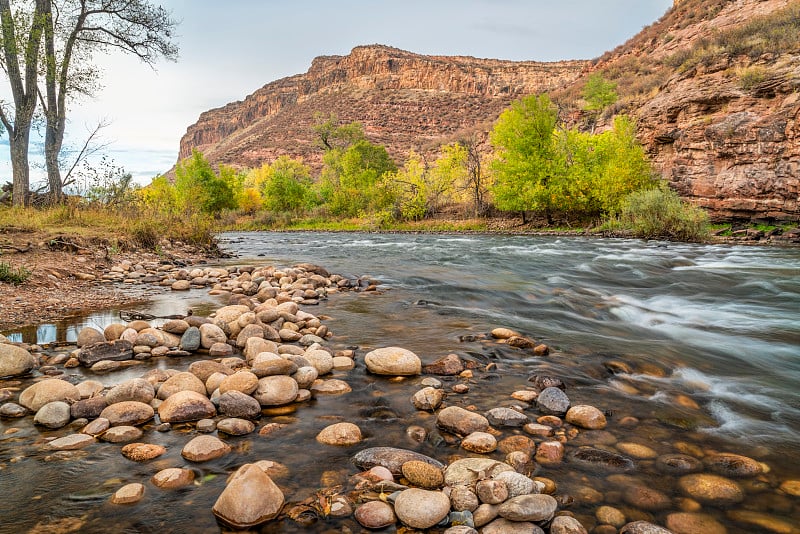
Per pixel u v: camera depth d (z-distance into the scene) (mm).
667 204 19516
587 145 28500
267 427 3014
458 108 148125
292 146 140625
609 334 5633
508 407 3365
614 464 2613
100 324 5438
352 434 2875
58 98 15406
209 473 2463
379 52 174750
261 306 6039
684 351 4914
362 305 6934
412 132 140750
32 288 6883
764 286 9164
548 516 2086
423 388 3650
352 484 2369
